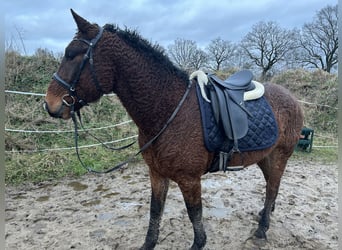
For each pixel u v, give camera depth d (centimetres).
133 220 293
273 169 262
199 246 218
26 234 264
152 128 188
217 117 196
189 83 200
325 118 839
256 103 227
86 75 172
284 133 249
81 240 255
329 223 295
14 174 411
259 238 256
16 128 518
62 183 404
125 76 181
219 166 209
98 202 339
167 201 337
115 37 178
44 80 657
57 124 561
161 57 191
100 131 579
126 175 439
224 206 328
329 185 419
